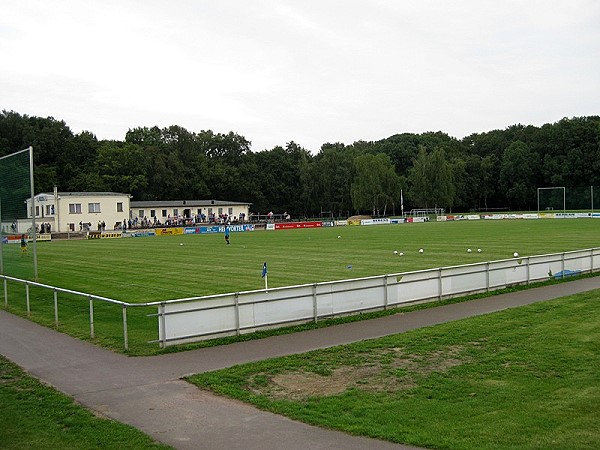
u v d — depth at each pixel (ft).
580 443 27.43
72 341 52.65
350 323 57.72
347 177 437.58
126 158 382.22
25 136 390.01
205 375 40.29
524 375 38.52
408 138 527.40
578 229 211.20
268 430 30.22
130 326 59.47
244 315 53.21
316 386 37.73
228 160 459.32
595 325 53.06
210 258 132.87
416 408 32.94
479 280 74.79
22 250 152.05
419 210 418.72
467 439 28.25
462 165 447.01
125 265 121.70
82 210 298.15
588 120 460.55
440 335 50.90
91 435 29.66
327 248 152.56
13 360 46.03
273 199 450.71
